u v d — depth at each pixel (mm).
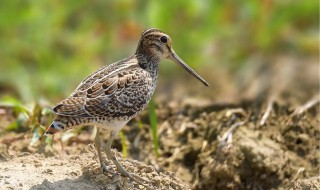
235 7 16188
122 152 13953
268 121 13953
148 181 11891
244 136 13648
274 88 14695
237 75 15227
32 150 13031
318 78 14883
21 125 13828
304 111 13938
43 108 13492
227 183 13328
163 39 12688
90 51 15859
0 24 16047
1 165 12172
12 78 15305
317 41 15711
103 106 11602
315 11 16016
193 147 13977
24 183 11453
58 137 13625
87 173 11820
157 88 15078
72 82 15211
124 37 16016
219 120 14148
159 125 14406
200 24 16031
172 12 16031
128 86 11898
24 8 16344
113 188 11516
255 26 15953
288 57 15555
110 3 16469
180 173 13734
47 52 15695
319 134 13742
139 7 16344
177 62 12906
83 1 16531
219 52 15695
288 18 15984
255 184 13242
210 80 15211
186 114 14477
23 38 15984
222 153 13469
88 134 14031
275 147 13438
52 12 16328
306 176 13219
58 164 12312
